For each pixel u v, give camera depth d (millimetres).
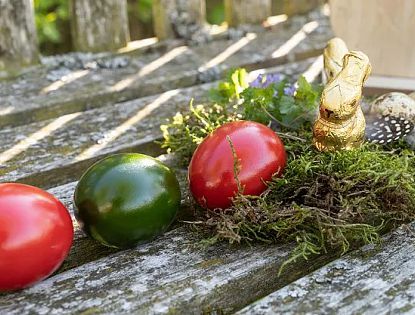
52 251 350
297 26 927
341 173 396
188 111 567
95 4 780
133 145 544
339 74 411
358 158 403
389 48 594
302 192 407
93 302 348
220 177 395
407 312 336
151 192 381
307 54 818
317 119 421
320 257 393
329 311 337
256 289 375
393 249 386
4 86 686
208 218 405
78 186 386
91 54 783
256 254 386
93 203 376
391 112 462
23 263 342
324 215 379
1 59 717
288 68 746
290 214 383
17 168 502
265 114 495
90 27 783
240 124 409
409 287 353
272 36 882
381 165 401
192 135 492
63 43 1382
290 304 342
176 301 350
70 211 443
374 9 589
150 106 630
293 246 393
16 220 341
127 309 344
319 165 403
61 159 518
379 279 360
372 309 338
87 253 404
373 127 455
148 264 379
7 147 538
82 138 558
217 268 375
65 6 1307
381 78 605
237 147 397
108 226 375
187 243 398
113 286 360
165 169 395
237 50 817
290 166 409
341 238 379
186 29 851
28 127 580
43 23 1284
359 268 369
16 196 349
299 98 488
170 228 421
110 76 718
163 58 789
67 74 723
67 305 346
